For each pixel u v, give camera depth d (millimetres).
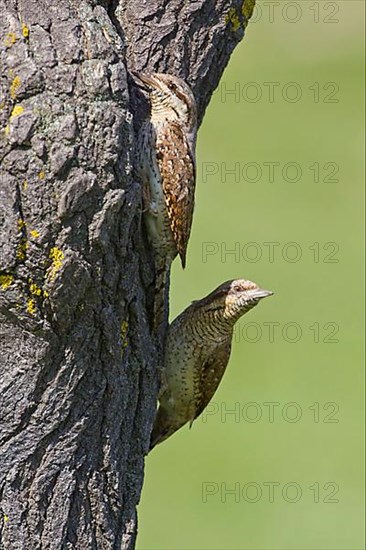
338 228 29812
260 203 30609
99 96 8930
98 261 9156
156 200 10945
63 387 9453
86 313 9320
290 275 28109
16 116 8758
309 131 34719
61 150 8820
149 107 11102
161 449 24078
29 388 9359
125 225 9281
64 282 9016
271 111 35500
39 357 9281
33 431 9477
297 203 30812
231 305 12438
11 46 8828
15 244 8875
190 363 12711
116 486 10000
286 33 40625
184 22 10781
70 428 9594
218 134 34062
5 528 9523
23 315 9078
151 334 10633
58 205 8859
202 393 13055
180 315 12695
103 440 9836
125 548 10266
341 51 39938
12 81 8781
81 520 9828
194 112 11094
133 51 10727
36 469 9562
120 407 9883
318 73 38469
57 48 8898
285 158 33094
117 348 9641
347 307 27375
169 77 10766
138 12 10672
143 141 10930
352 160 33062
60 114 8828
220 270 27078
